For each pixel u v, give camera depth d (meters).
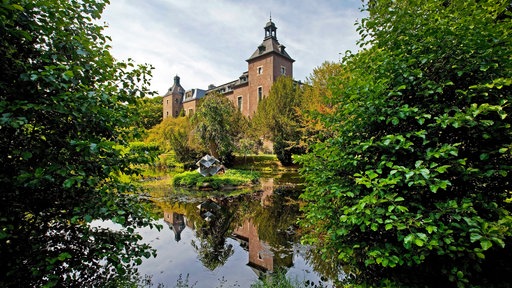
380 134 2.16
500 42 1.72
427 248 1.69
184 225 5.91
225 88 35.03
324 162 2.46
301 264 3.64
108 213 1.88
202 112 15.09
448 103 1.87
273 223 5.99
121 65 2.27
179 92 43.12
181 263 3.74
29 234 1.89
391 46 2.15
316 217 2.50
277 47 28.77
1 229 1.55
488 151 1.67
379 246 1.96
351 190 2.11
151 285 3.05
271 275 3.29
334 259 3.40
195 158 15.63
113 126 2.08
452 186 1.89
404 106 1.79
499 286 1.67
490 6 2.05
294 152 17.22
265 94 27.70
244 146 17.86
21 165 1.68
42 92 1.58
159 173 15.59
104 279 2.52
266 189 10.91
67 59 1.86
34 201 1.86
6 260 1.74
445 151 1.60
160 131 22.00
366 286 2.19
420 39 2.04
